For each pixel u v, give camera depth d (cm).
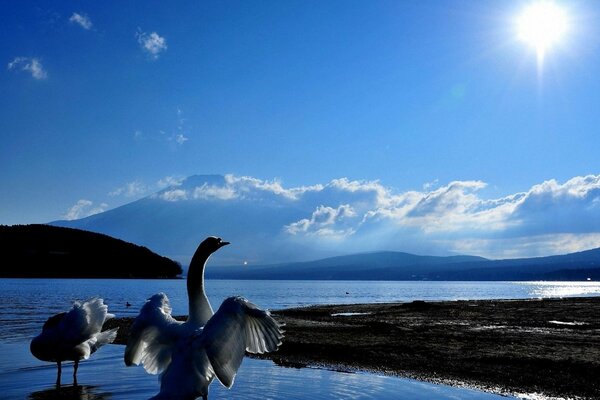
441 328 2527
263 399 1170
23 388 1273
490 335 2250
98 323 1266
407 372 1486
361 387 1295
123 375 1409
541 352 1788
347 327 2511
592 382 1371
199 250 853
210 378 728
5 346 1952
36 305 4528
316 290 12481
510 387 1319
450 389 1288
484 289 16638
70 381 1343
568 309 3866
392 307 4209
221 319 685
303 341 2002
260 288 14262
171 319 790
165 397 686
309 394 1218
